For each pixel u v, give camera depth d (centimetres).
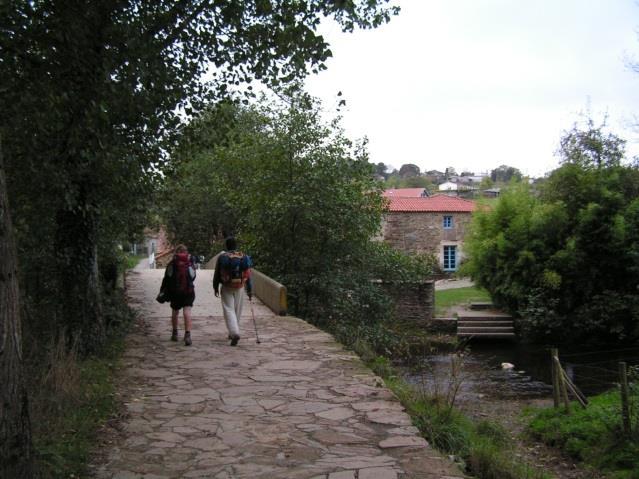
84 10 673
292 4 845
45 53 657
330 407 605
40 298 921
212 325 1130
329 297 1706
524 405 1343
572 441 941
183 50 849
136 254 4775
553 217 2261
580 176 2275
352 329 1639
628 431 878
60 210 802
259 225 1736
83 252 820
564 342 2262
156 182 925
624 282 2211
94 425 529
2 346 329
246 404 615
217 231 3216
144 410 590
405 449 488
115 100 712
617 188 2253
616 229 2103
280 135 1664
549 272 2206
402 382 879
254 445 495
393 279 1902
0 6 573
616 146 2397
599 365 1797
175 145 902
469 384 1570
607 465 846
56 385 570
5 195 333
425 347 2180
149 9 779
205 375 739
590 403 1105
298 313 1736
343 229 1697
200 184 2653
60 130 700
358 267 1814
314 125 1672
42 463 401
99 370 718
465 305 2811
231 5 795
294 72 915
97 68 696
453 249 4000
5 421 330
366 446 494
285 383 702
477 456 564
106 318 1002
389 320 1938
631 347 2116
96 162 751
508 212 2475
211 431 529
